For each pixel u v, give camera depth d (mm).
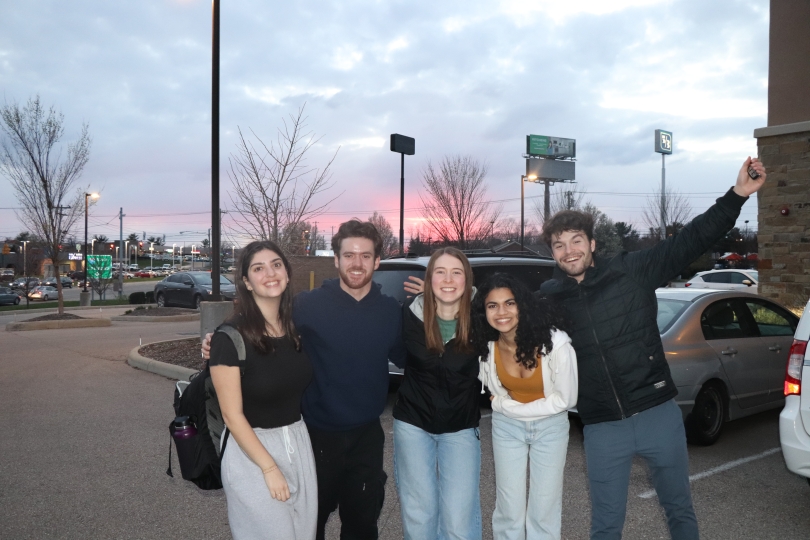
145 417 7023
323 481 3209
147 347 11922
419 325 3146
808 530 4000
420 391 3141
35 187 19031
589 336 3084
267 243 2746
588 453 3139
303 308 3123
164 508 4383
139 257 145750
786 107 10438
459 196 27203
